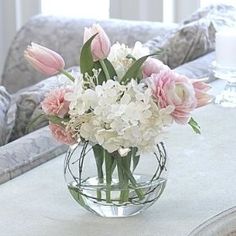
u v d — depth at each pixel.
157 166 1.32
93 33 1.27
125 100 1.21
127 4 3.80
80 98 1.22
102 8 3.92
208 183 1.50
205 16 2.98
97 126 1.22
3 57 4.19
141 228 1.28
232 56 2.11
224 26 2.80
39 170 1.61
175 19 3.71
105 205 1.31
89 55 1.26
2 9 4.14
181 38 2.75
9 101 2.07
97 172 1.30
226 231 1.22
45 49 1.30
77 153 1.31
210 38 2.76
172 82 1.23
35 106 2.06
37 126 2.01
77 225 1.29
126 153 1.25
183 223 1.30
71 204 1.40
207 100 1.29
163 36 2.94
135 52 1.30
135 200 1.31
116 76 1.27
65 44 3.39
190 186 1.48
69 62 3.37
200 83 1.29
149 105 1.22
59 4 4.02
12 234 1.26
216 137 1.82
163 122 1.23
